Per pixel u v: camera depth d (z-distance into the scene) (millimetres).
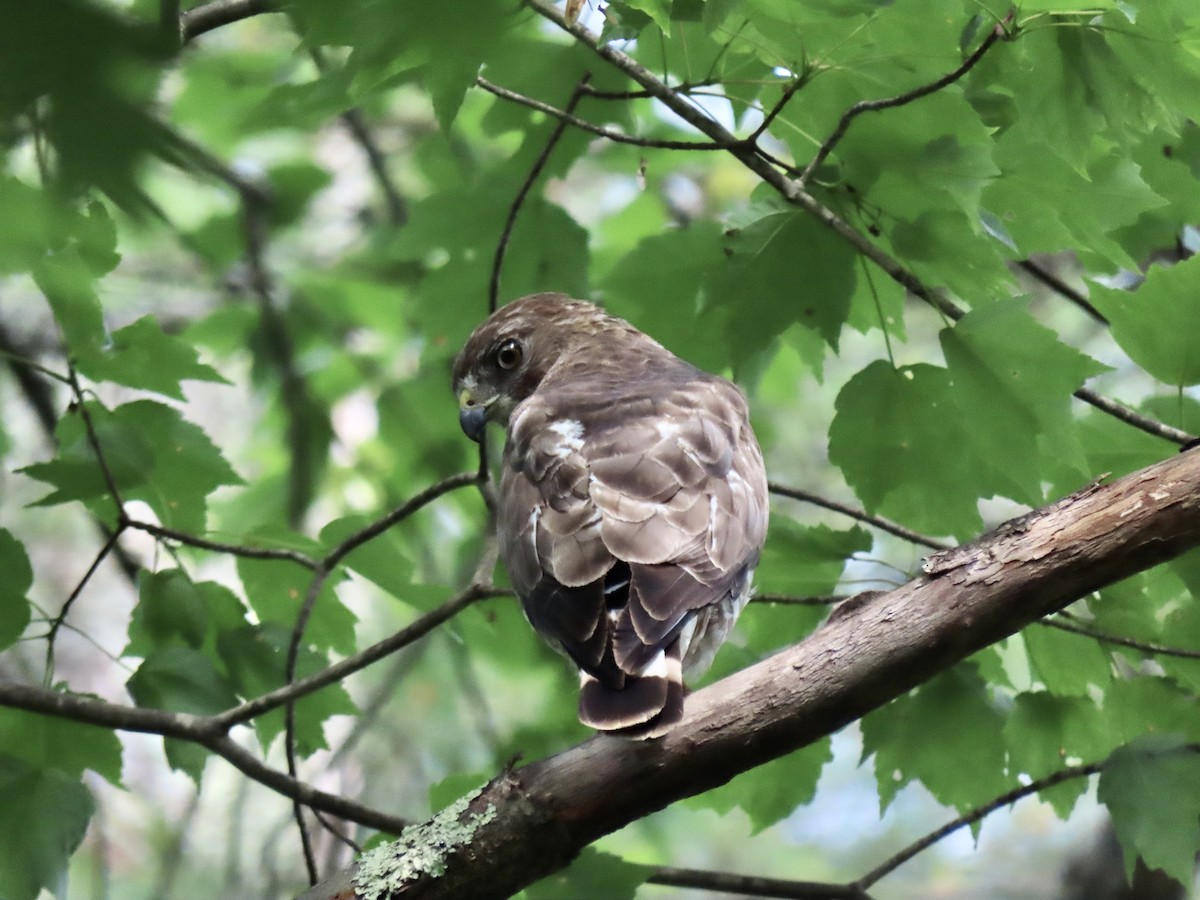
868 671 7016
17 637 9164
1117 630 9328
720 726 7074
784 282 9281
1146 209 8617
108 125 3088
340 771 15344
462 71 6414
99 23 2934
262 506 15914
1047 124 7934
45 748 9461
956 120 8609
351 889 7164
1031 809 18703
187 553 10242
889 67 8445
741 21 8250
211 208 14633
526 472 8516
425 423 15641
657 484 8125
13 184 3600
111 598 18500
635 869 8727
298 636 9609
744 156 8758
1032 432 8492
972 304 9148
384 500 15438
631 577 7715
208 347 15914
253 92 11172
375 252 15688
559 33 10625
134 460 9547
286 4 3809
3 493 15352
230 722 9180
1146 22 7414
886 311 10141
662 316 11047
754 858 18734
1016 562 6973
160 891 14102
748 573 8648
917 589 7105
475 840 7148
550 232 11555
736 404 9469
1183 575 9008
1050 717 9484
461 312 11969
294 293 16422
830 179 9273
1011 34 7539
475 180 11461
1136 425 8852
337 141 18250
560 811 7133
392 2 3625
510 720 15484
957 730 9633
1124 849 8766
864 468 9188
